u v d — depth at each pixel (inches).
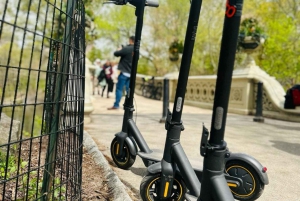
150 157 91.0
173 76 487.2
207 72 1182.9
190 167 67.1
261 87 255.3
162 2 1080.2
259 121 254.4
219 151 44.8
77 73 68.1
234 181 76.3
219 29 1056.8
